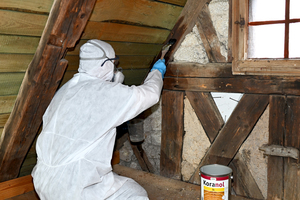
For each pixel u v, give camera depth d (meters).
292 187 1.99
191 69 2.37
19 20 1.57
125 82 2.67
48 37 1.67
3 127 2.15
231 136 2.22
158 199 2.25
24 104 1.94
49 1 1.59
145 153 2.92
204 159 2.39
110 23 1.94
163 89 2.58
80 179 1.60
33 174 1.86
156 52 2.56
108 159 1.71
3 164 2.26
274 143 2.03
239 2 2.02
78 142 1.62
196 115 2.43
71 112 1.67
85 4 1.62
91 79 1.76
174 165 2.60
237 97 2.20
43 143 1.74
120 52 2.28
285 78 1.92
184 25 2.33
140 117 2.91
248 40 2.09
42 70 1.80
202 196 1.97
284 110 1.96
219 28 2.17
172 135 2.57
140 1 1.94
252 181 2.18
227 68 2.17
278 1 1.95
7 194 2.38
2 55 1.68
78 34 1.76
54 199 1.64
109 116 1.64
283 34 1.95
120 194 1.79
